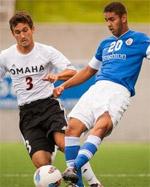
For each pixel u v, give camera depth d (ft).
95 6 222.89
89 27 180.96
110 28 72.69
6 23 191.83
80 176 70.85
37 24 182.09
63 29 181.16
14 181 101.55
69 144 69.87
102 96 70.28
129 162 129.70
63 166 124.36
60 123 74.59
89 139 67.97
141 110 177.58
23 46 75.46
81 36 180.96
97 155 142.82
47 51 76.48
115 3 72.49
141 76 177.27
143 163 127.65
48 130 75.15
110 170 116.78
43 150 73.87
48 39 181.16
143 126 177.58
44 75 76.48
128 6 223.71
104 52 73.77
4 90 171.83
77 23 207.10
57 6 221.25
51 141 75.10
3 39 178.60
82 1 224.12
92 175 74.49
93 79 164.14
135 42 72.08
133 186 95.66
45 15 217.36
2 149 154.10
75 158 69.87
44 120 75.51
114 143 172.55
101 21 217.36
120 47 72.43
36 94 76.28
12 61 76.33
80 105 70.90
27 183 99.04
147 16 220.43
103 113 69.31
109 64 72.64
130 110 177.27
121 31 72.69
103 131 68.54
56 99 76.69
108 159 135.23
